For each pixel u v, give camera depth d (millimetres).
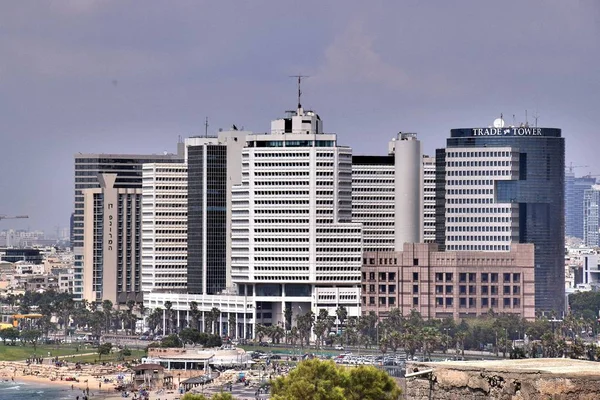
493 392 175625
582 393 168250
